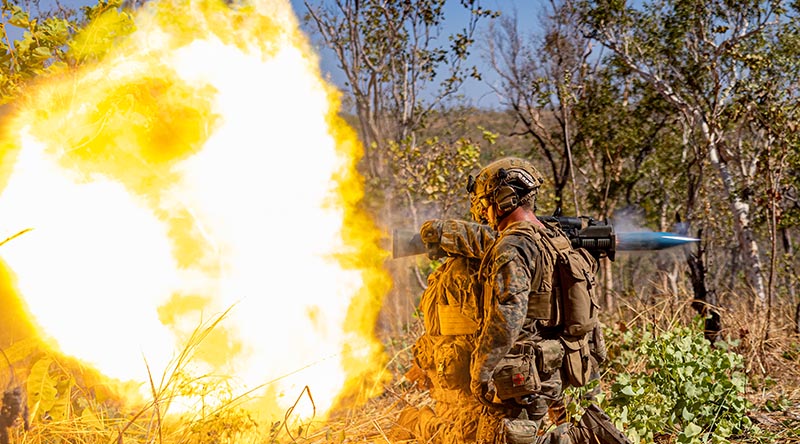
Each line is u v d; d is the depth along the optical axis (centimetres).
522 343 307
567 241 324
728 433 418
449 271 335
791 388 534
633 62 1467
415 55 1237
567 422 338
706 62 1328
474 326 326
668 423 427
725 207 1551
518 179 326
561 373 320
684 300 657
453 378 327
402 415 384
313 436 405
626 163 1695
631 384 441
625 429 402
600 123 1495
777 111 998
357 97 1098
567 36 1477
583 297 312
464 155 990
